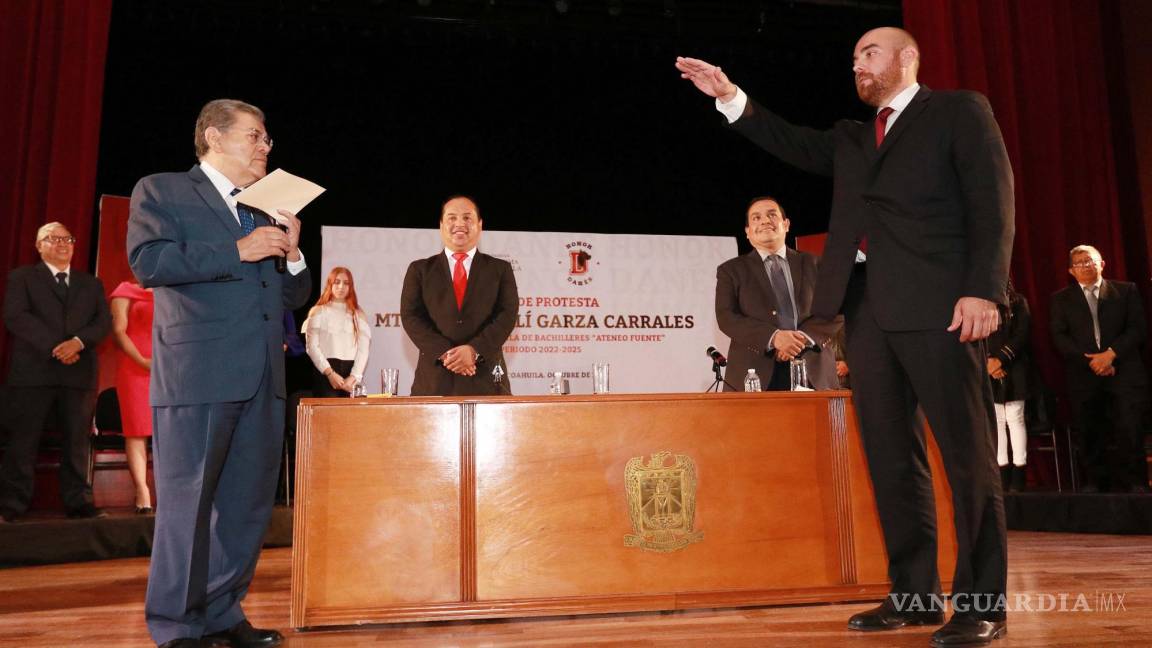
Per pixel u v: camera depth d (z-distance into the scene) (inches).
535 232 265.7
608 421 100.5
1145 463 187.6
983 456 82.0
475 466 97.7
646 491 99.7
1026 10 262.2
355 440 96.3
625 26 269.1
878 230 87.7
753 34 275.3
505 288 148.9
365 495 95.5
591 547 98.1
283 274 91.3
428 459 97.1
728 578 99.9
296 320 263.7
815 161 100.4
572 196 285.0
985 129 82.8
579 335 264.1
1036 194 253.0
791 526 102.3
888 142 87.7
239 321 82.4
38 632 94.8
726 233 291.7
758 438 103.1
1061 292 201.9
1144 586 109.2
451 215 149.2
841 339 219.1
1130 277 251.3
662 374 267.0
